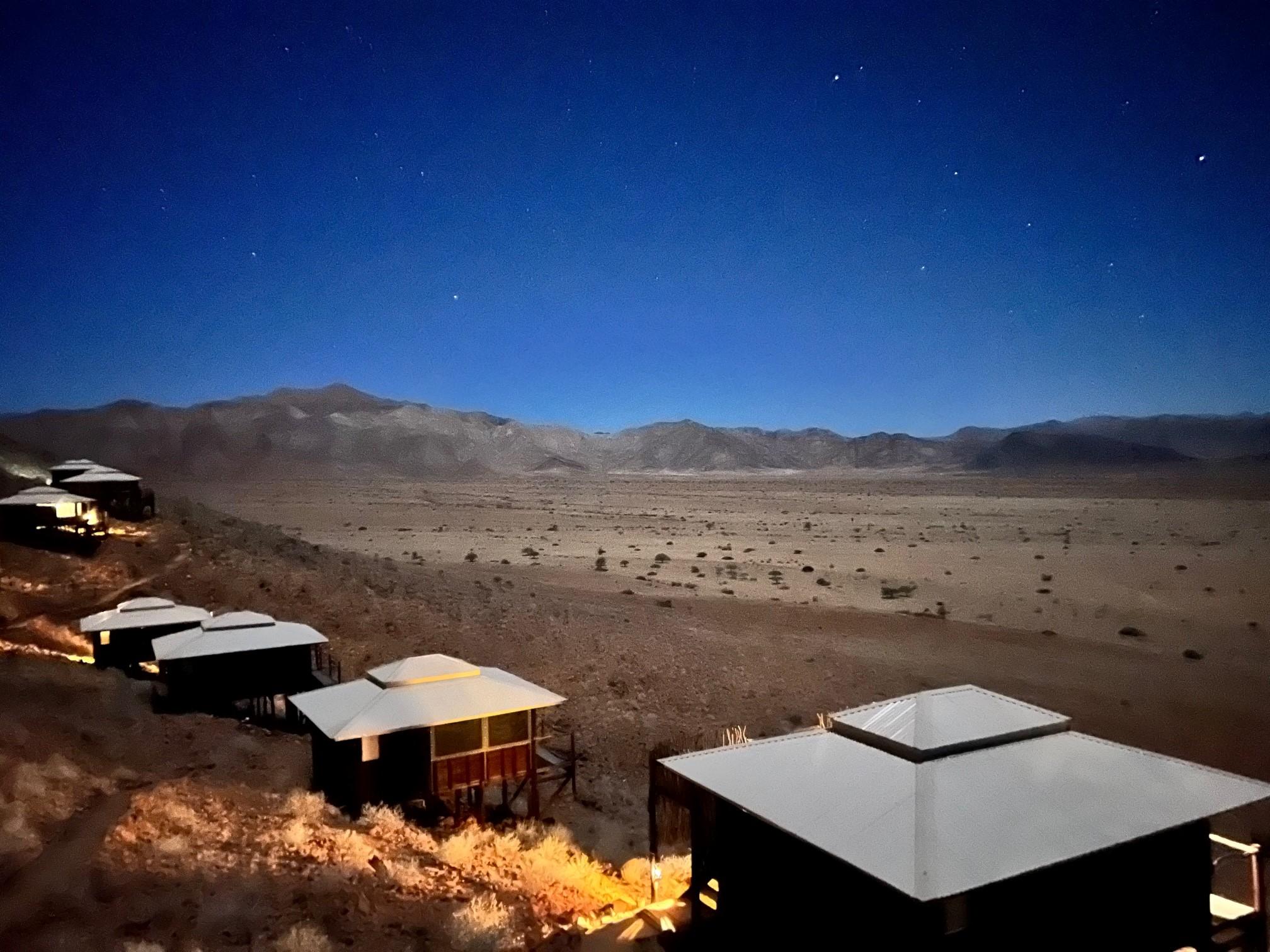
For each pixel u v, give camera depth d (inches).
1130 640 1669.5
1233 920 413.1
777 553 3019.2
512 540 3503.9
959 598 2106.3
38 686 821.9
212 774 665.0
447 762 655.1
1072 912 340.5
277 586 1550.2
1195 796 371.6
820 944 356.2
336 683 1008.9
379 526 4175.7
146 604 1118.4
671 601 1943.9
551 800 783.1
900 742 386.6
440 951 405.7
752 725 1178.6
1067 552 2979.8
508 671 1327.5
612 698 1250.0
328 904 425.7
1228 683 1363.2
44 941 339.6
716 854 427.8
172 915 383.9
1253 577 2367.1
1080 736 411.8
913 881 306.8
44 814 479.5
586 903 517.3
